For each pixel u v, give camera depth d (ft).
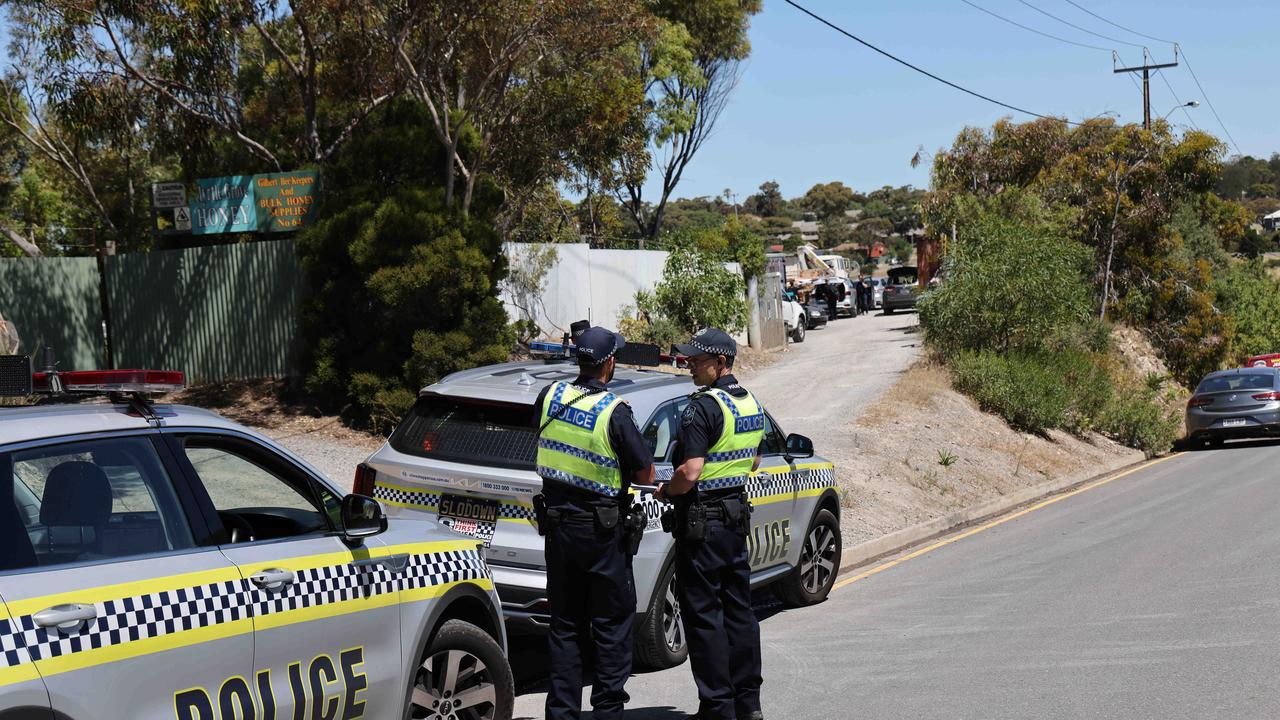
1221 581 31.60
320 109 67.67
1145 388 95.50
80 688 10.95
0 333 49.42
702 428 19.17
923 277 137.59
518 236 89.92
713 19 145.38
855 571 35.91
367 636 14.84
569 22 62.85
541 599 20.70
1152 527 43.09
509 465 21.18
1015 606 29.30
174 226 61.67
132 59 67.67
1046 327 79.77
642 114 99.14
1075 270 84.48
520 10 61.26
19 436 11.80
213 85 63.82
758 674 19.70
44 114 84.69
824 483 29.99
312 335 54.03
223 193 61.05
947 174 120.88
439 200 54.65
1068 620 27.37
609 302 80.18
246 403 55.52
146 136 68.80
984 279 78.74
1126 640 25.09
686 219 513.45
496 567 21.07
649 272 86.17
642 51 128.88
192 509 13.12
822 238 591.78
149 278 60.80
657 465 22.44
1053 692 21.22
